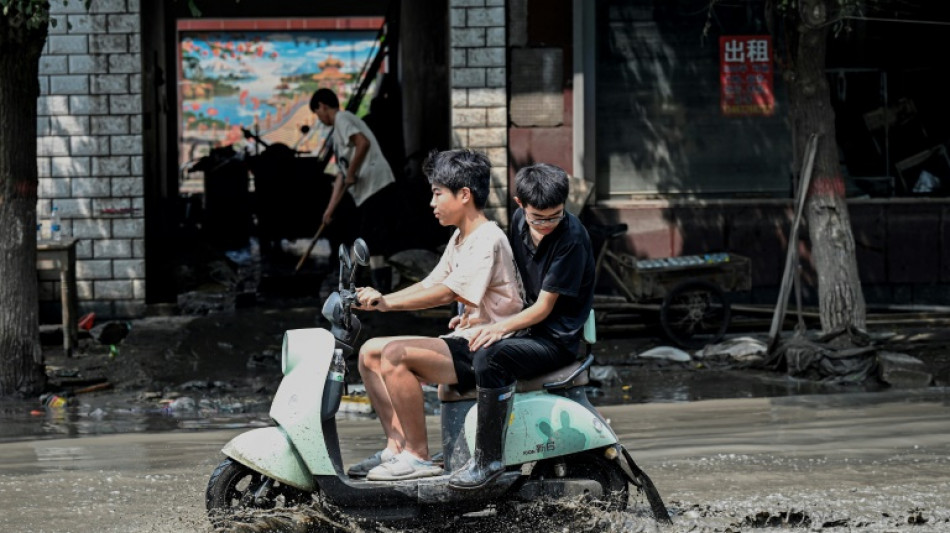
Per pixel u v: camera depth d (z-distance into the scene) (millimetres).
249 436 6148
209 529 6125
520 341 6230
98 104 15711
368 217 15719
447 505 6223
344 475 6152
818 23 13031
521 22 16125
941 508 6781
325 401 6168
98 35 15672
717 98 16625
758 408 10922
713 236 16406
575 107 16188
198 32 35594
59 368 13125
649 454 8531
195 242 18688
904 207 16625
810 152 13422
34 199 12242
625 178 16609
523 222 6457
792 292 16469
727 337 14938
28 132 12125
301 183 20281
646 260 14656
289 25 35562
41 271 15719
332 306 6305
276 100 35906
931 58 16953
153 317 15727
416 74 19938
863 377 12453
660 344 14664
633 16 16469
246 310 16000
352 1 27828
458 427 6320
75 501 7133
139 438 9789
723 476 7699
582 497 6332
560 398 6379
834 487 7332
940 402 11094
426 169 6516
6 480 7820
